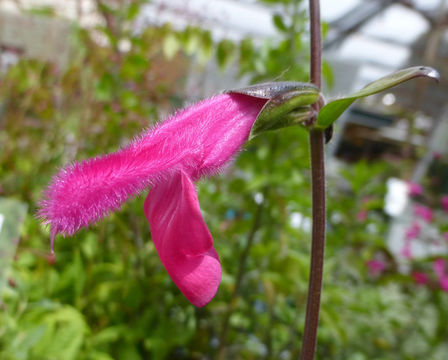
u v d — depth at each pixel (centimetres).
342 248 26
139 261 20
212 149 6
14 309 15
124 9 21
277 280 17
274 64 17
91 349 16
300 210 20
